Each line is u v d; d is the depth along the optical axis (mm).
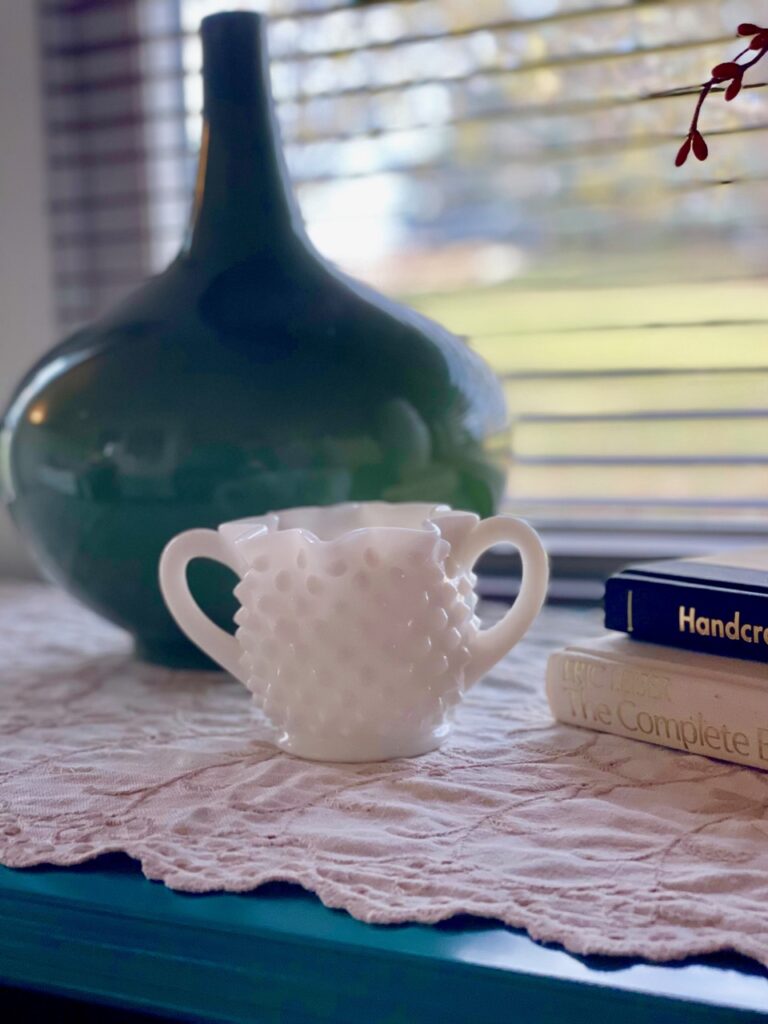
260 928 475
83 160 1354
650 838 533
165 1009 496
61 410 804
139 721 735
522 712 736
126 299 857
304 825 559
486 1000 439
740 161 1088
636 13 1133
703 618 658
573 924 456
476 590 1173
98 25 1325
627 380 1179
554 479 1239
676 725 646
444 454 817
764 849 519
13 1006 678
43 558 853
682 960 436
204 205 837
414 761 641
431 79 1201
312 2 1243
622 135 1164
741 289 1130
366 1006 460
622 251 1196
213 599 790
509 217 1249
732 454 1148
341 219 1291
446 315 1265
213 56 826
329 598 614
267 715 659
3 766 650
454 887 488
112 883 522
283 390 779
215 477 775
